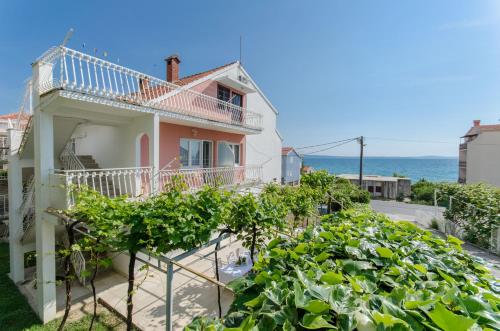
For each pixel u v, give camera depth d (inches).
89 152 384.8
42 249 216.2
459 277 69.3
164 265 303.7
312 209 305.6
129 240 134.4
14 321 219.5
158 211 135.6
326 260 74.5
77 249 151.1
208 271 293.6
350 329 42.9
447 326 39.9
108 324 209.9
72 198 190.4
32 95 224.5
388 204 876.6
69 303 178.1
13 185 279.7
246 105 563.5
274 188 324.8
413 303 45.7
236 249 328.8
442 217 459.5
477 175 882.8
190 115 338.6
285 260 76.2
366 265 69.5
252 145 591.5
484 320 44.7
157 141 281.0
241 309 57.2
